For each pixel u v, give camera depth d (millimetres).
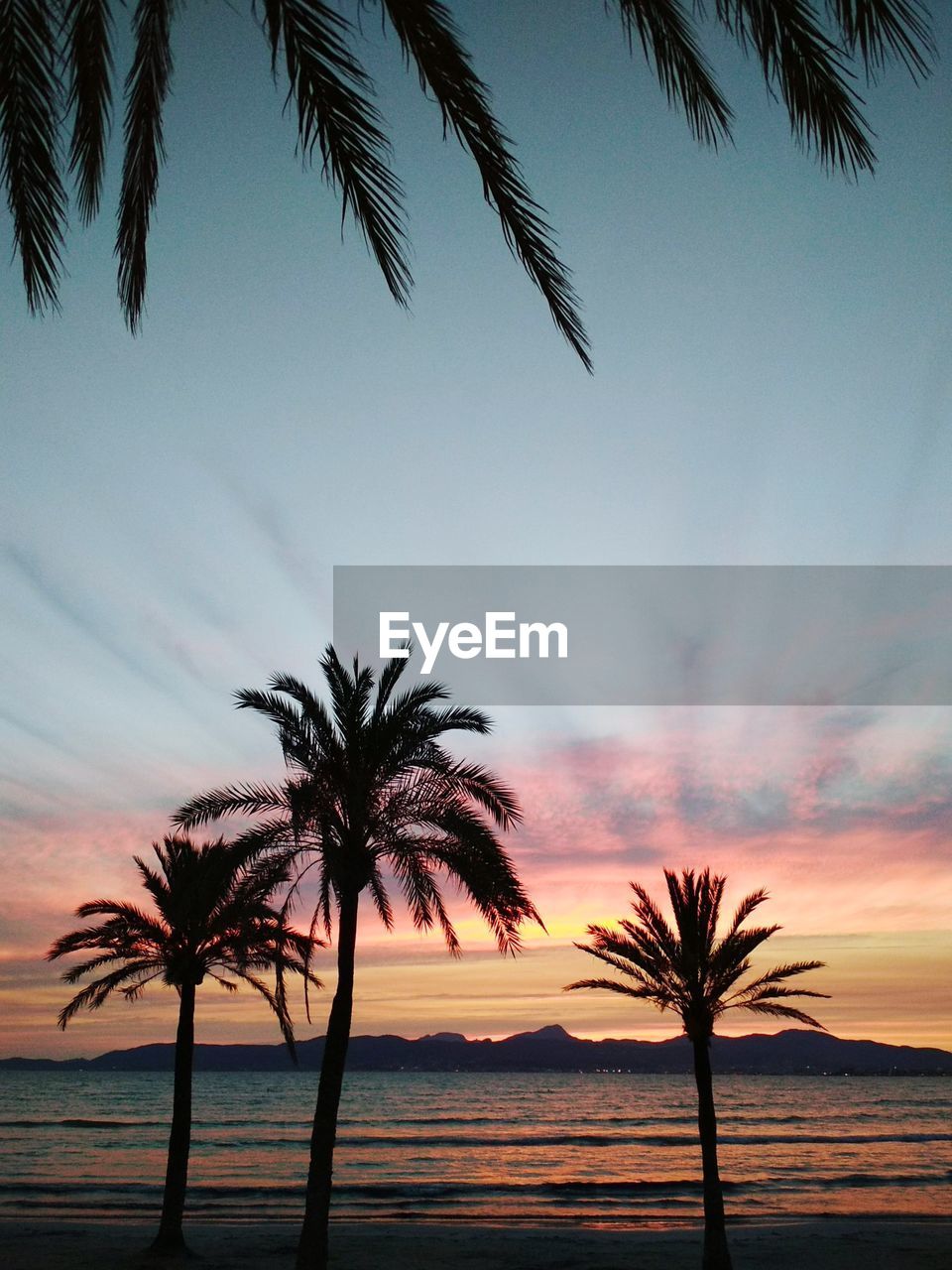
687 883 23906
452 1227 34938
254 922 23484
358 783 18516
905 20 3637
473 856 18250
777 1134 84125
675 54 4234
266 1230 32625
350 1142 74500
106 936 24047
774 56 3947
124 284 5270
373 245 4605
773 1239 32250
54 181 4816
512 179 4434
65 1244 27594
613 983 23734
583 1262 27344
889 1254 29219
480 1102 133000
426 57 4277
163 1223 23875
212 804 19109
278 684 18891
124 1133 78062
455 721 19016
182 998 24656
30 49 4625
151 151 5180
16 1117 96500
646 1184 49750
